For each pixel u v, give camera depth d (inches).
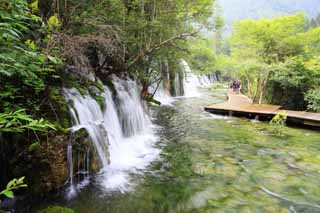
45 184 146.3
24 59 113.1
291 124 370.6
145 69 384.2
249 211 147.6
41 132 148.8
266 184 181.6
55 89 189.8
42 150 145.9
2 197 133.3
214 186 176.6
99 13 256.1
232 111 419.8
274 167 212.4
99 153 190.5
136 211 143.3
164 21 316.5
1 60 99.2
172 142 275.0
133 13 297.7
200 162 219.3
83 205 145.9
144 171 197.0
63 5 236.8
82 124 192.2
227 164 216.5
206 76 1191.6
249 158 231.9
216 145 268.1
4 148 135.8
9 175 136.6
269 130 333.4
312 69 430.3
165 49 335.6
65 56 199.6
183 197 160.2
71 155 161.6
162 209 146.2
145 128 332.8
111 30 244.5
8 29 88.7
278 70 460.1
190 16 326.3
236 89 711.1
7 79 139.0
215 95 751.7
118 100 286.7
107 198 154.7
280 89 481.7
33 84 154.2
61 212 122.4
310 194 169.0
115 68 328.5
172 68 435.5
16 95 148.6
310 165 217.6
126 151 238.8
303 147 266.5
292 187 178.1
